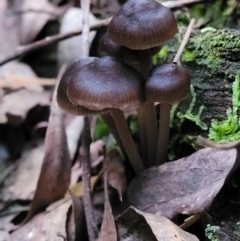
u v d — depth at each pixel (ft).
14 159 1.61
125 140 1.28
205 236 1.23
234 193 1.20
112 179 1.33
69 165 1.41
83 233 1.32
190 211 1.18
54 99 1.46
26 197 1.48
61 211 1.33
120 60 1.21
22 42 1.80
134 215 1.22
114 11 1.76
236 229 1.18
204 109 1.29
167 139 1.28
